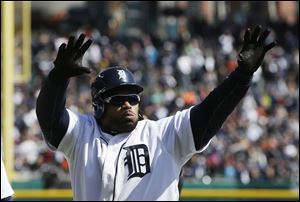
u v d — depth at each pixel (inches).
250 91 2215.8
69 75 489.1
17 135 1871.3
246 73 492.1
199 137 503.2
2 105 1232.2
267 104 2226.9
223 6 2684.5
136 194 490.0
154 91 2162.9
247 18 2682.1
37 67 2255.2
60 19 2549.2
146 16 2628.0
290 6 2669.8
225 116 500.1
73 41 484.1
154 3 2630.4
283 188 1380.4
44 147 1792.6
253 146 1905.8
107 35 2518.5
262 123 2092.8
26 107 2004.2
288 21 2647.6
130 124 506.9
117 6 2591.0
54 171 1505.9
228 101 495.8
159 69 2303.2
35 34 2472.9
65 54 485.7
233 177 1657.2
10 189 632.4
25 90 2070.6
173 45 2475.4
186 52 2405.3
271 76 2349.9
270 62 2389.3
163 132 508.4
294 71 2425.0
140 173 493.7
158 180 493.7
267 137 2014.0
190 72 2317.9
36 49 2365.9
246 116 2084.2
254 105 2185.0
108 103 507.5
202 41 2554.1
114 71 512.7
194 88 2240.4
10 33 1284.4
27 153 1803.6
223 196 1375.5
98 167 499.8
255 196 1378.0
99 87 511.2
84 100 2014.0
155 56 2373.3
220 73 2363.4
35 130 1936.5
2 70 1246.9
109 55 2322.8
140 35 2561.5
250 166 1772.9
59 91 491.5
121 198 490.0
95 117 520.7
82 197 502.3
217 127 503.2
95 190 497.0
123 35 2534.5
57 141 505.7
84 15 2564.0
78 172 505.4
